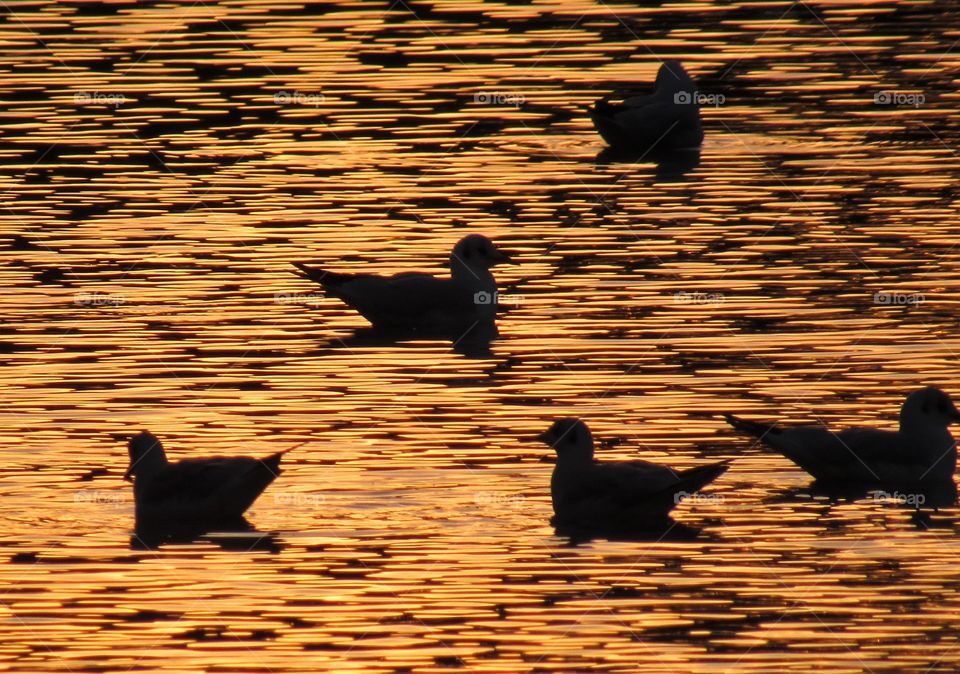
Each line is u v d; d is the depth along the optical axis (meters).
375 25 39.91
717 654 12.98
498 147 31.23
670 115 30.86
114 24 40.34
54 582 14.50
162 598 14.16
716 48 37.34
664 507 15.89
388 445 17.86
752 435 17.97
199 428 18.36
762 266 24.28
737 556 15.08
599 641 13.23
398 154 30.59
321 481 16.86
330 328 22.59
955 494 16.98
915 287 23.14
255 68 36.19
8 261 24.89
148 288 23.86
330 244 25.64
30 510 16.20
